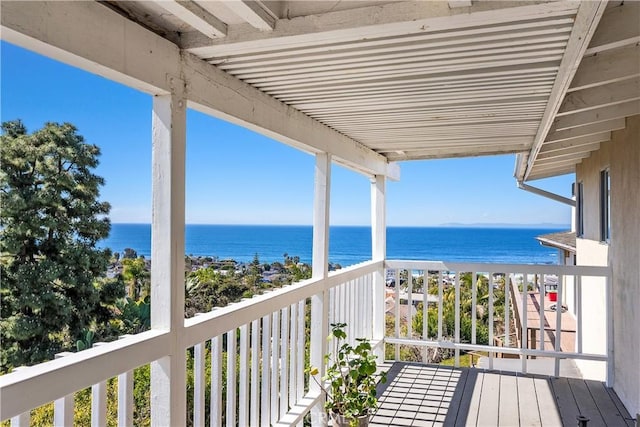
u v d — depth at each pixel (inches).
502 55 83.4
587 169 227.0
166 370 76.5
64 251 289.7
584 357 170.2
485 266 186.1
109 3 66.4
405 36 75.0
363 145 177.8
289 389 126.3
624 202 152.5
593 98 118.1
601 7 59.2
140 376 181.0
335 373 134.4
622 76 97.5
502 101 113.8
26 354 265.3
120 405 69.4
